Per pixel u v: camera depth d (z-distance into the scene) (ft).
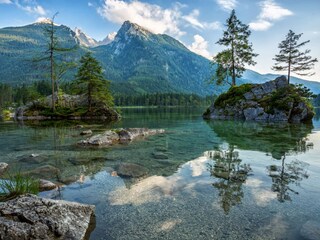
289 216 17.04
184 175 27.12
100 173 27.91
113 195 21.15
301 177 26.09
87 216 16.72
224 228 15.44
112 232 15.10
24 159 34.42
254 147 44.29
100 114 141.38
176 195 21.11
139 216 17.20
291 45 140.56
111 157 36.35
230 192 21.72
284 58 143.02
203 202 19.56
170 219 16.74
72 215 15.87
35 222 13.92
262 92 129.49
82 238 14.25
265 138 55.72
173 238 14.35
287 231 15.01
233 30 145.69
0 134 64.08
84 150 41.86
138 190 22.38
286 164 31.76
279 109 115.75
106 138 50.21
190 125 91.86
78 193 21.59
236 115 130.11
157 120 123.03
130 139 54.03
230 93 141.59
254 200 19.92
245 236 14.51
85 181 25.02
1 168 29.25
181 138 56.65
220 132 68.39
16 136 59.82
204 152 40.14
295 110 112.06
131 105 572.10
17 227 13.09
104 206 18.88
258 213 17.54
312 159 34.50
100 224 16.08
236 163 32.48
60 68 147.13
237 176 26.55
